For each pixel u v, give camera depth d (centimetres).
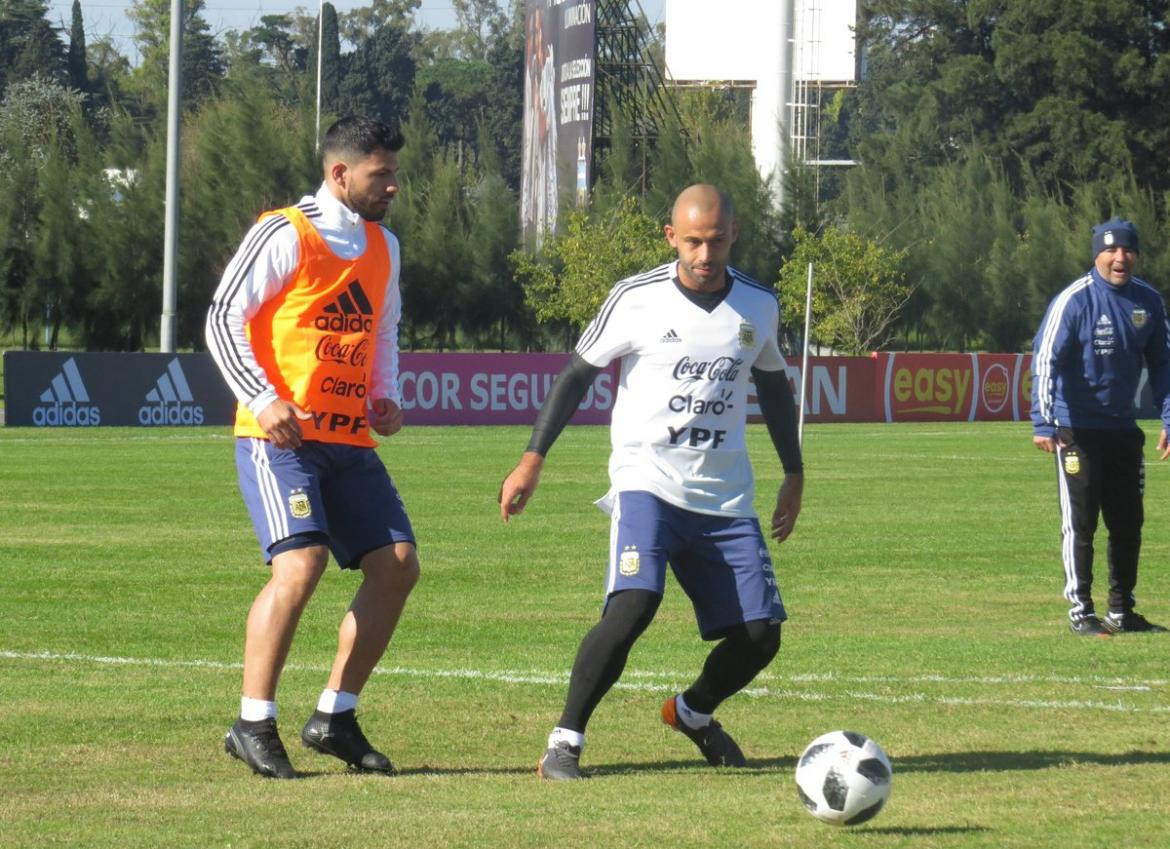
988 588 2105
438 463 4219
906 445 5275
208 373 5691
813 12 12106
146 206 8312
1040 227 10206
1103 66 12075
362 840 876
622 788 1020
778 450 1155
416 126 9612
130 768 1079
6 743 1156
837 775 901
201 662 1532
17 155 8425
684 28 11994
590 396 6406
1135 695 1381
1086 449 1742
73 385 5450
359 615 1091
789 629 1770
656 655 1589
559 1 9125
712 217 1055
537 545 2533
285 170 8569
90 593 1997
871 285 9088
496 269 9225
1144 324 1734
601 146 9619
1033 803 979
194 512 2966
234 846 865
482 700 1341
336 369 1087
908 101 13250
